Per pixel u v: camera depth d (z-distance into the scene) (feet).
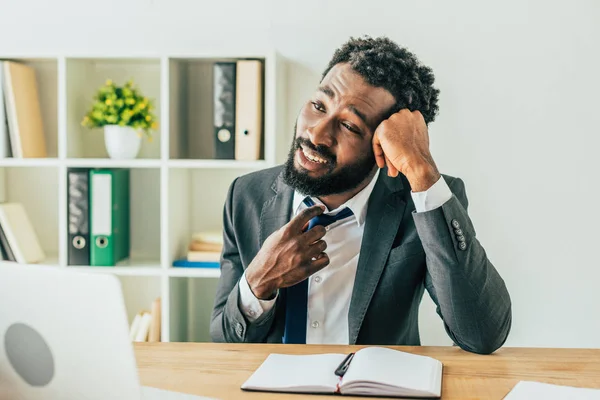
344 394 3.43
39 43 9.07
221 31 8.90
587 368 3.88
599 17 8.45
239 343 4.52
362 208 5.19
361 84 4.89
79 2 9.02
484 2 8.58
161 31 8.97
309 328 5.16
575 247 8.61
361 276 5.05
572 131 8.56
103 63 8.91
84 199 8.25
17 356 3.02
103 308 2.75
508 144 8.63
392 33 8.70
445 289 4.41
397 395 3.38
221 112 8.13
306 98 8.87
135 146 8.40
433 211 4.36
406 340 5.15
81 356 2.85
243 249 5.47
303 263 4.53
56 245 9.25
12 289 2.95
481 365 3.97
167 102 8.08
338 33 8.77
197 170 9.03
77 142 8.64
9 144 8.52
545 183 8.61
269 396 3.42
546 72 8.55
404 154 4.51
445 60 8.65
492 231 8.70
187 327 9.04
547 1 8.51
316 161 4.97
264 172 5.76
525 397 3.32
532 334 8.70
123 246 8.80
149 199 9.12
